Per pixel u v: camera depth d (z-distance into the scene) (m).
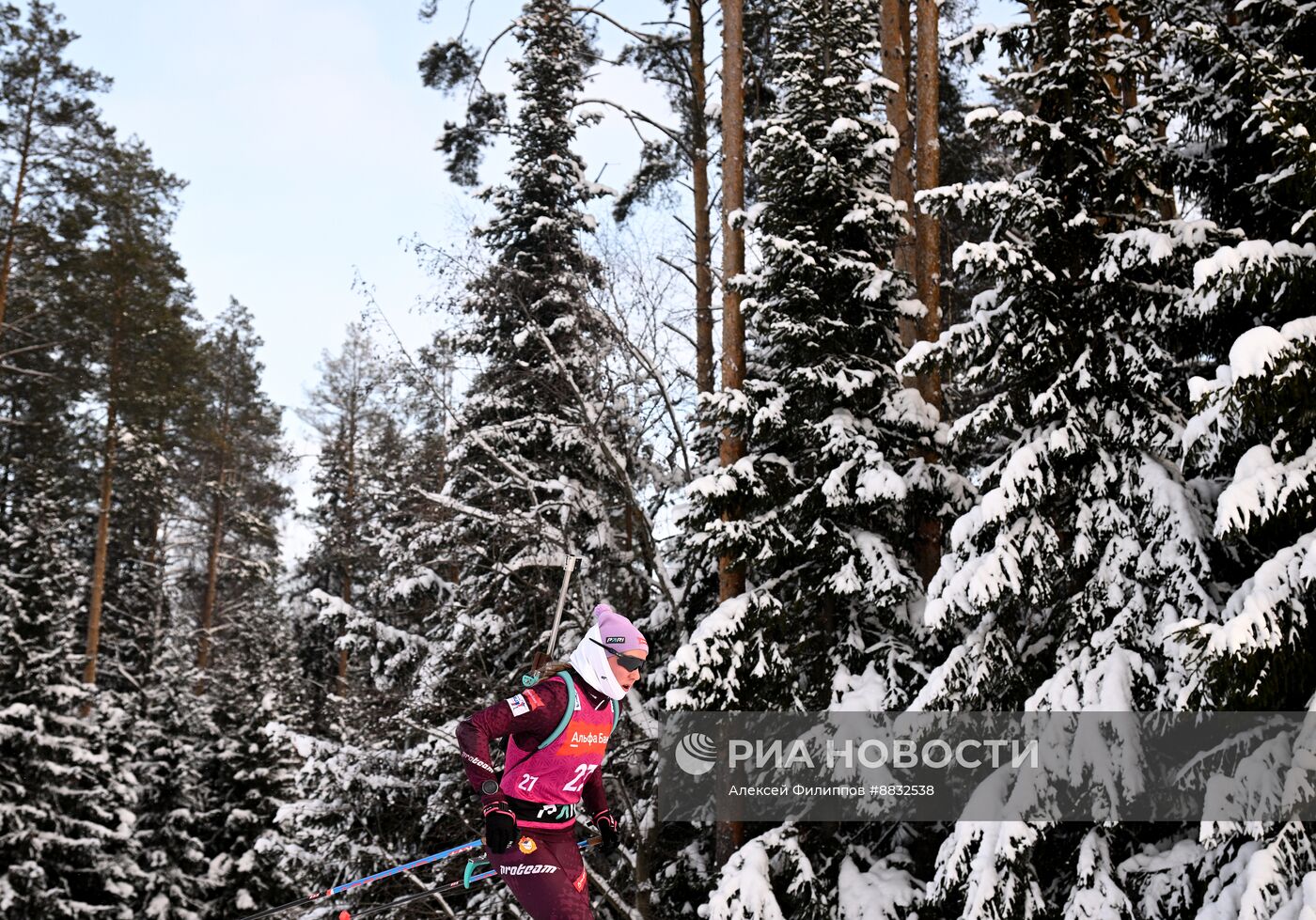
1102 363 9.60
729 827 12.13
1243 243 7.38
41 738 22.84
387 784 15.31
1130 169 9.88
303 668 30.88
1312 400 7.05
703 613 14.73
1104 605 8.93
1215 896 7.51
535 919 5.30
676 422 15.42
